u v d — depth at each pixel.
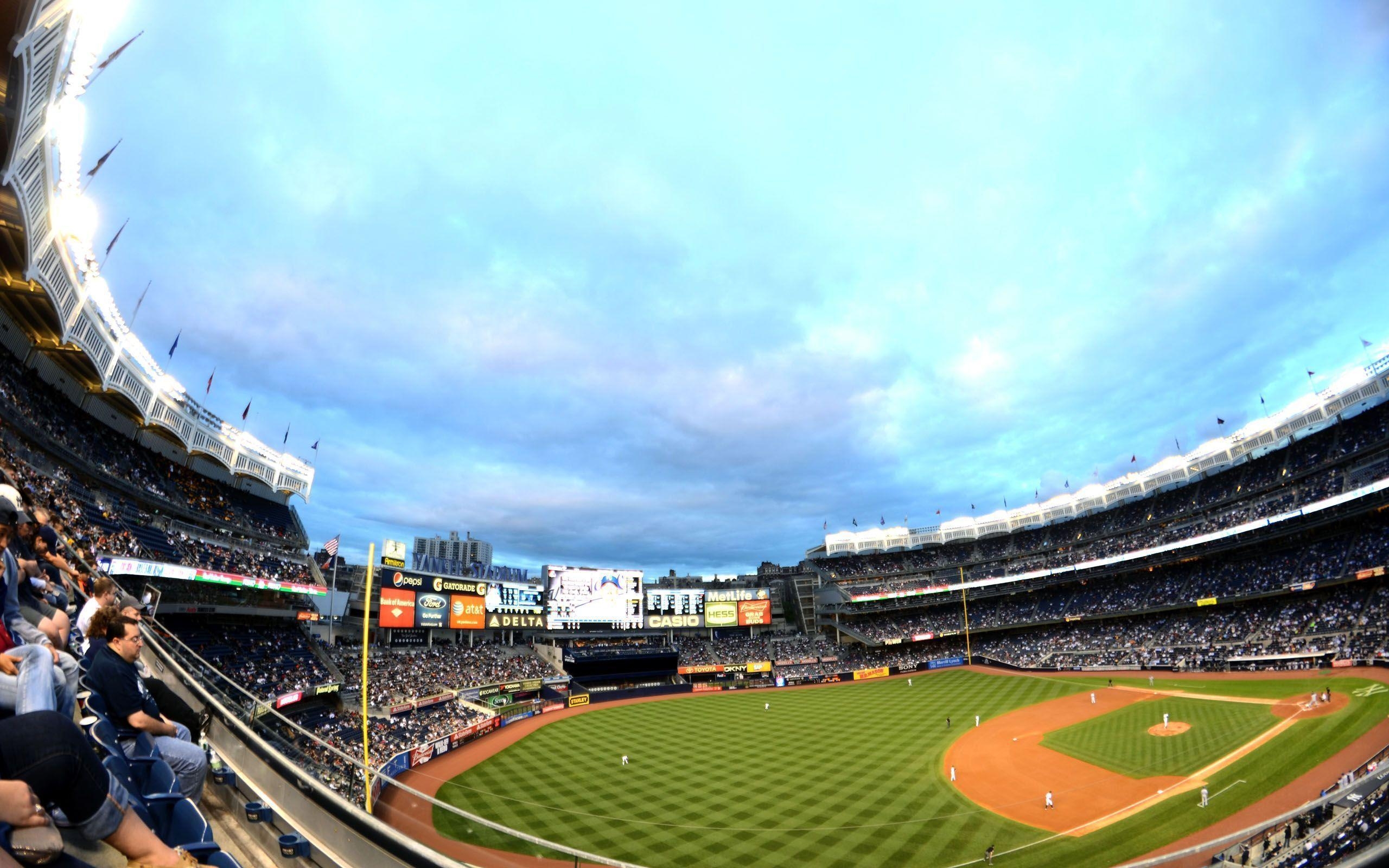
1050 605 101.50
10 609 6.28
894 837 33.38
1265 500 81.31
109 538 35.62
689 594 109.94
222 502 55.34
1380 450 71.31
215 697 11.82
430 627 78.75
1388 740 37.47
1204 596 81.00
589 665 94.94
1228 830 30.11
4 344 33.28
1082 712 61.44
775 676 99.50
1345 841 20.44
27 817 2.40
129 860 3.13
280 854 6.15
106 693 6.04
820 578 123.75
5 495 9.39
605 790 42.19
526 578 94.88
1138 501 103.00
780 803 39.09
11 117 16.61
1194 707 56.34
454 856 31.97
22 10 14.05
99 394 42.44
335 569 69.94
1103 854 29.50
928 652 107.50
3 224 23.59
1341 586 68.75
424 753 48.88
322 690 52.41
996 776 43.09
